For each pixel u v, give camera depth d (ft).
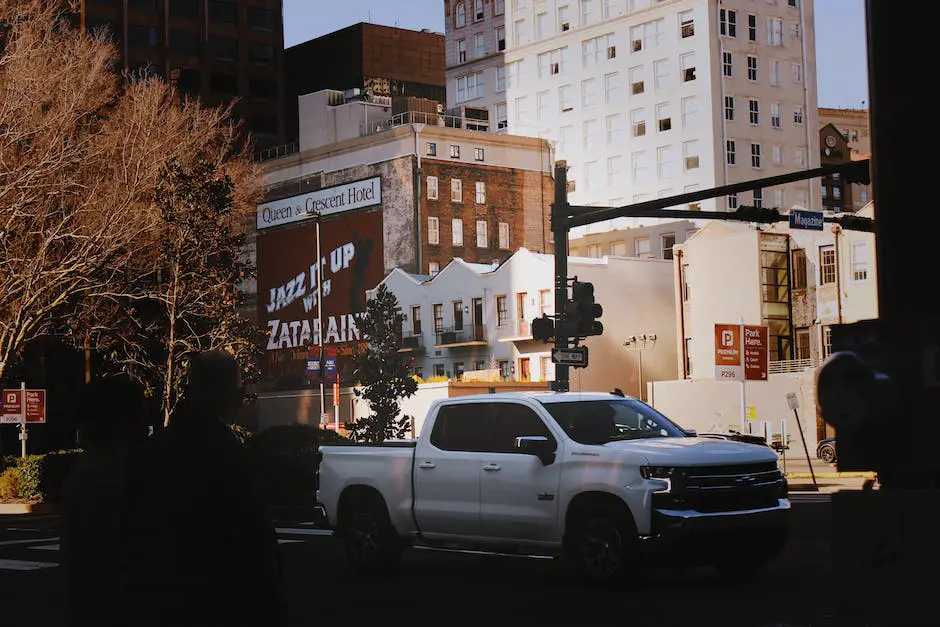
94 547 15.76
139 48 362.94
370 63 382.83
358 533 47.50
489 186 290.15
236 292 105.19
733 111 319.27
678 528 38.01
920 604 7.91
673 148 322.55
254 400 107.14
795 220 71.67
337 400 195.42
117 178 126.93
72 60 129.70
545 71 353.92
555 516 40.96
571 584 42.14
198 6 374.63
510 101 362.94
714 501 38.88
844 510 8.27
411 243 277.85
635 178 330.34
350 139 293.84
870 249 188.55
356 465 47.75
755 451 40.45
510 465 42.45
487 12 370.73
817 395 8.07
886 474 8.22
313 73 393.70
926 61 8.34
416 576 46.37
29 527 80.89
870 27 8.63
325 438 93.04
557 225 71.51
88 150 127.95
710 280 207.82
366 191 288.51
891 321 8.15
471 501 43.55
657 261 238.48
